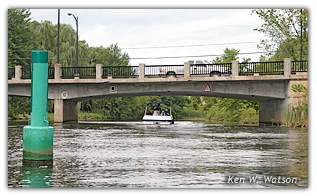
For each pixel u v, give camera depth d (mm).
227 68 50375
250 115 64438
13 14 72625
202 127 48875
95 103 89062
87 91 54500
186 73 50719
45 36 84188
